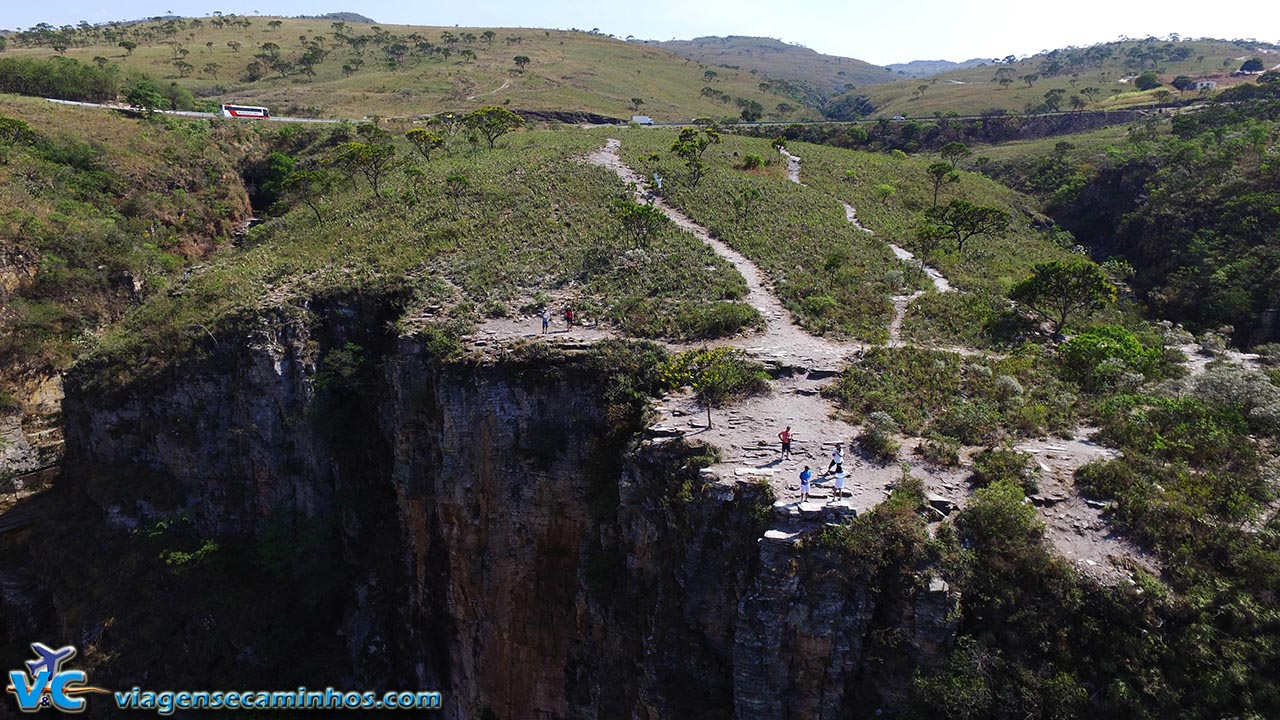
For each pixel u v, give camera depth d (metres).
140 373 45.75
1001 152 132.88
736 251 56.34
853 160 106.56
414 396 39.41
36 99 97.94
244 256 62.06
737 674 23.95
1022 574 22.69
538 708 35.78
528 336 39.31
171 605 41.31
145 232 79.88
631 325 40.50
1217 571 22.61
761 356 37.06
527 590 36.00
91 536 45.47
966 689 21.14
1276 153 80.50
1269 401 32.06
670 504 28.11
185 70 181.50
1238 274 63.94
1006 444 29.38
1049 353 40.47
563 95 186.75
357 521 42.88
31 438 57.09
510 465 36.16
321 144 112.06
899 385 34.41
